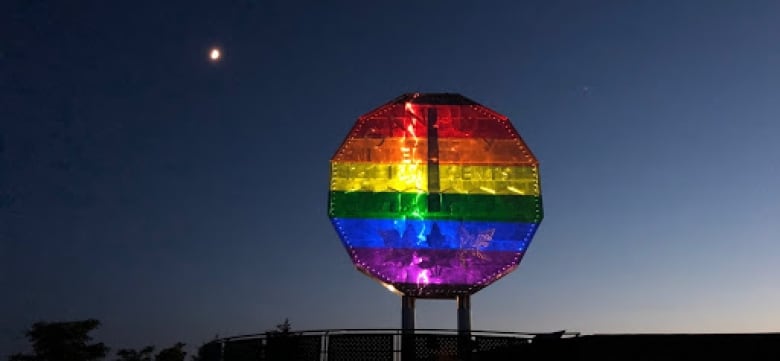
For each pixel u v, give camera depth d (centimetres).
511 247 2327
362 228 2334
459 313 2277
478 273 2281
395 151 2452
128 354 4238
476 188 2406
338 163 2422
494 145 2480
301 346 1723
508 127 2517
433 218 2353
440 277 2275
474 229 2344
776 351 1484
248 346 1781
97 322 4003
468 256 2306
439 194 2388
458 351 1711
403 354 1705
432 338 1722
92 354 3897
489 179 2423
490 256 2309
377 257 2295
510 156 2466
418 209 2366
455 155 2453
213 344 1881
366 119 2502
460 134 2492
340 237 2316
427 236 2328
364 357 1709
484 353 1711
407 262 2291
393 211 2361
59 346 3769
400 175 2414
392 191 2389
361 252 2300
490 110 2542
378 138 2472
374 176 2408
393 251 2305
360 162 2427
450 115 2525
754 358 1494
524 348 1711
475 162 2448
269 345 1750
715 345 1517
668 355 1533
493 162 2452
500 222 2359
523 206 2386
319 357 1709
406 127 2495
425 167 2428
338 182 2395
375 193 2381
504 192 2405
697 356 1518
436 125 2503
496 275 2277
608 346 1570
